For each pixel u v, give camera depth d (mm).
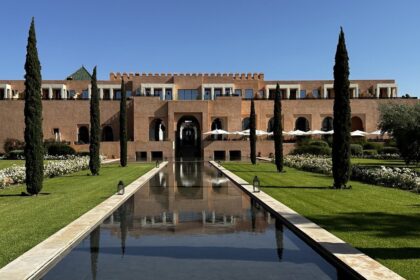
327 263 8086
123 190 17266
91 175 26984
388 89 64250
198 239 10078
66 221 11594
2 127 56031
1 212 13078
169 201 16250
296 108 58188
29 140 17188
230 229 11188
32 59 17484
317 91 64625
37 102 17438
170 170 31984
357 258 7777
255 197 16281
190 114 55250
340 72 18969
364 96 61875
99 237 10312
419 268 7207
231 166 34344
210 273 7535
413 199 15188
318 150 44719
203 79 63312
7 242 9305
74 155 44969
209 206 15023
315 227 10477
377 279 6652
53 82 63031
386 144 50219
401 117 27297
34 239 9555
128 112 57688
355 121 59750
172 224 11883
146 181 23375
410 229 10227
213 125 59781
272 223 11953
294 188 18844
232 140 53156
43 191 18531
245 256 8594
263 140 52156
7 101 56000
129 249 9180
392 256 7938
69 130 56906
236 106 55938
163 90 61344
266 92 63031
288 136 57938
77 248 9289
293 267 7859
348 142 18703
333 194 16719
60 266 8008
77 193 17672
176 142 57844
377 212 12586
